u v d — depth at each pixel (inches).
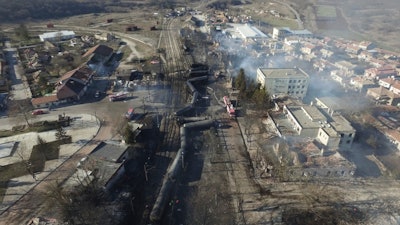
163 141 3634.4
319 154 3221.0
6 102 4402.1
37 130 3718.0
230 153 3467.0
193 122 3927.2
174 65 6028.5
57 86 4675.2
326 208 2716.5
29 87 4928.6
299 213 2659.9
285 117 3907.5
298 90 4645.7
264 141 3617.1
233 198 2834.6
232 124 4042.8
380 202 2787.9
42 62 5900.6
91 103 4448.8
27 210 2593.5
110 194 2773.1
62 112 4180.6
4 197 2719.0
